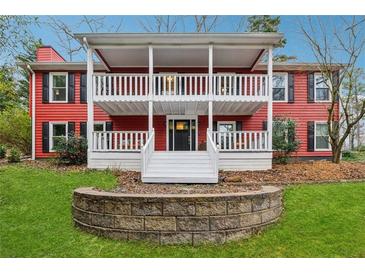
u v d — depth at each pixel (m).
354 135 25.83
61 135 15.92
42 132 15.88
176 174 9.67
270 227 6.19
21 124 18.20
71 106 15.95
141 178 9.60
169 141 15.48
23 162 14.41
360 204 7.17
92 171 11.08
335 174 10.30
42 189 8.54
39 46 16.80
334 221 6.36
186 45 11.60
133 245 5.60
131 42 11.50
